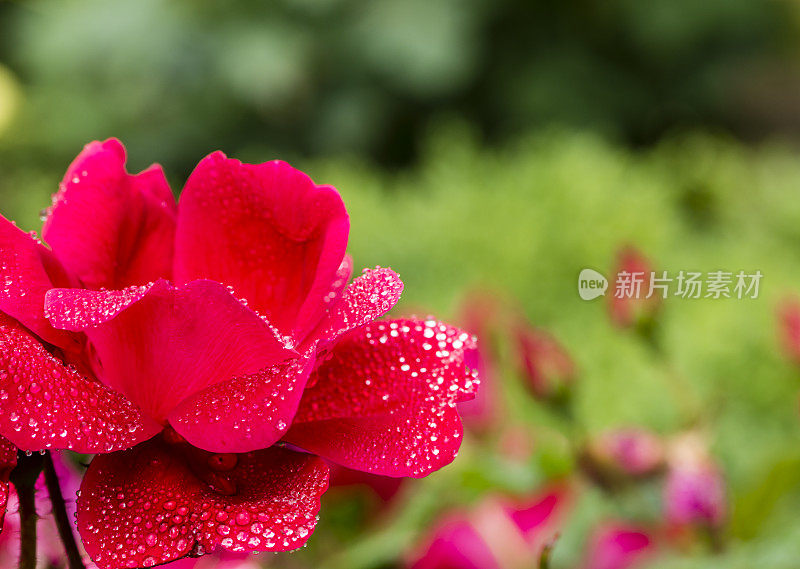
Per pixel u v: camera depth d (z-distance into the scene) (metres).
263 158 2.82
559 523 0.56
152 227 0.43
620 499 0.56
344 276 0.43
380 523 0.61
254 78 2.64
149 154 2.89
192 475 0.41
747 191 1.72
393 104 2.88
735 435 0.97
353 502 0.60
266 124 2.89
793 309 0.63
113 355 0.40
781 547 0.54
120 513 0.40
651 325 0.61
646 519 0.56
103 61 2.80
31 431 0.39
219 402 0.40
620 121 2.98
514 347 0.61
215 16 2.75
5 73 2.92
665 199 1.65
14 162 2.86
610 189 1.50
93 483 0.40
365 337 0.42
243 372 0.40
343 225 0.41
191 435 0.40
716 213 1.72
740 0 3.01
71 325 0.39
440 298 1.38
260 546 0.39
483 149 2.87
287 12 2.77
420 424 0.41
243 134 2.90
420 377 0.42
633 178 1.65
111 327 0.40
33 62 2.94
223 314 0.39
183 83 2.79
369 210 1.58
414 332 0.42
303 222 0.42
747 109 3.34
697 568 0.53
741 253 1.33
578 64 2.95
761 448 0.98
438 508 0.60
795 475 0.58
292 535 0.40
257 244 0.42
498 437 0.66
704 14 2.97
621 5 2.94
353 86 2.83
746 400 1.08
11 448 0.40
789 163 2.01
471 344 0.42
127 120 2.91
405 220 1.54
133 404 0.40
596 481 0.56
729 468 0.87
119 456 0.41
